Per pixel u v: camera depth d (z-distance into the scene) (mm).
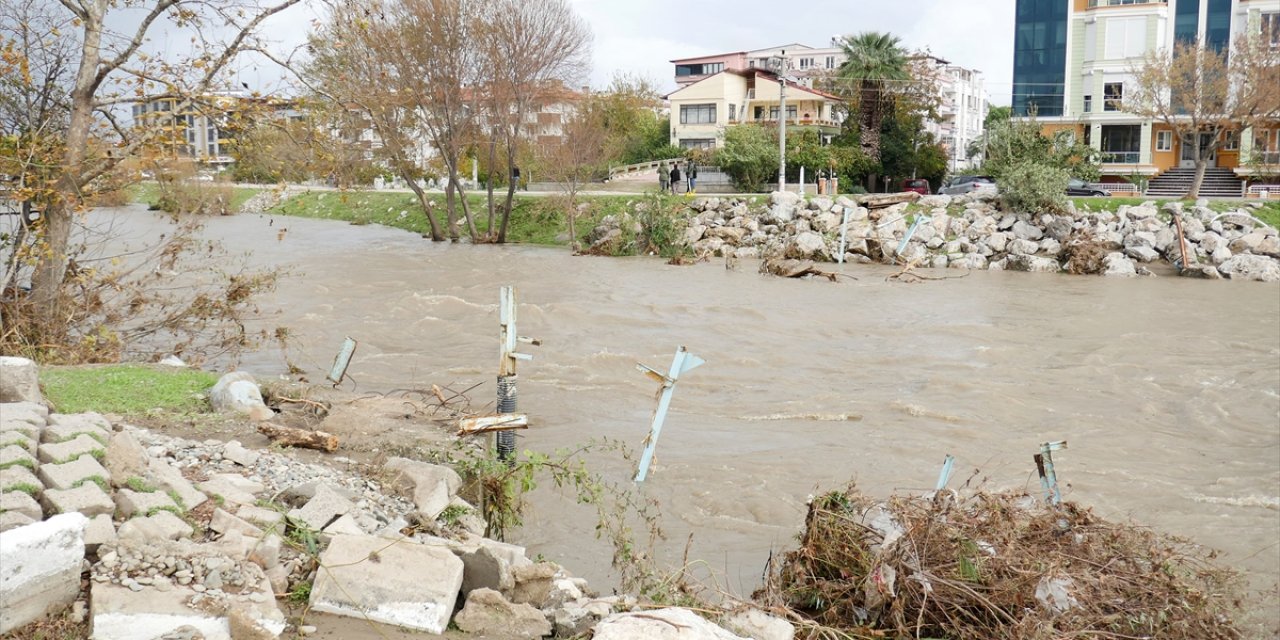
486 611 6578
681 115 79188
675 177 55531
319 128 18531
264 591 6176
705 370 19281
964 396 17453
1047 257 38594
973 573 7457
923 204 43781
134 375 12883
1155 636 7527
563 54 48375
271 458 9672
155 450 8984
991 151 51219
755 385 18125
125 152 16281
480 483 9969
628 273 36062
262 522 7207
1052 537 8227
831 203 44281
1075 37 64125
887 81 65688
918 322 25438
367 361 19156
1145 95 54156
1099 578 7766
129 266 26609
